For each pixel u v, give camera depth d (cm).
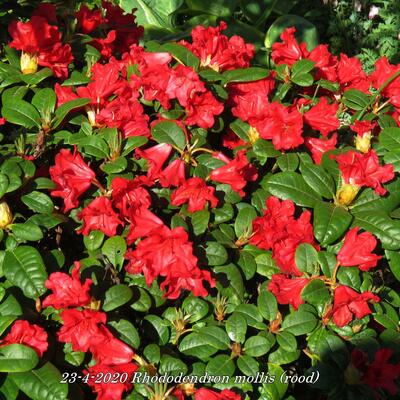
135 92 106
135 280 98
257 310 98
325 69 116
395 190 103
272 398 94
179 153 102
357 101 114
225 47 112
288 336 96
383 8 278
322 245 100
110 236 99
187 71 100
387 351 93
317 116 106
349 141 115
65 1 127
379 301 101
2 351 88
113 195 95
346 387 95
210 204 101
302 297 95
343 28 273
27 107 106
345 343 98
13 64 114
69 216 101
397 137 107
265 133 103
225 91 106
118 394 91
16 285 95
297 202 100
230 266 99
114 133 99
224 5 237
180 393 91
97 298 94
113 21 136
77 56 121
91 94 105
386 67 116
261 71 109
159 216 103
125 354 92
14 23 111
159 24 240
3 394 88
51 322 96
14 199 99
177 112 104
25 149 104
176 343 98
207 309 98
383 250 108
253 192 106
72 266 99
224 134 112
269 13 245
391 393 94
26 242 103
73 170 98
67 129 111
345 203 101
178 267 92
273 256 99
